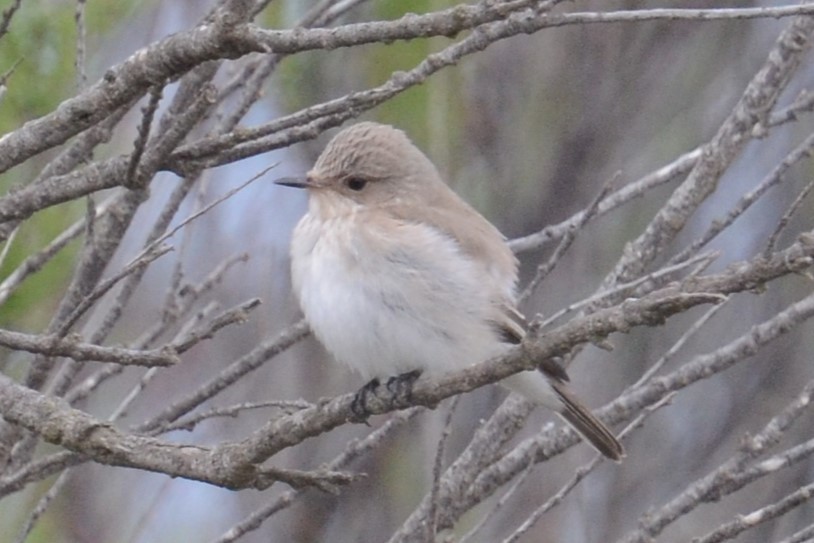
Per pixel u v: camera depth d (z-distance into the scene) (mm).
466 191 15203
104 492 15672
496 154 15273
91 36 11977
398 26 6398
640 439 15828
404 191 10891
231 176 16172
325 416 7164
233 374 10258
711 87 15781
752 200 10367
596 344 6660
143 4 13047
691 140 15602
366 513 15000
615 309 6469
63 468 9148
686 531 15250
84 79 9281
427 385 7293
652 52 15719
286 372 15312
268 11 12273
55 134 7438
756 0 16047
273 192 16094
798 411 9492
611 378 15359
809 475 15484
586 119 15469
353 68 13375
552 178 15328
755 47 15867
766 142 16594
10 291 9703
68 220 11578
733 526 8914
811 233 6039
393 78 7164
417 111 13383
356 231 10344
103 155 12750
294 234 10875
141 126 7148
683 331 15883
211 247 15812
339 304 10250
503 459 10234
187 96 9305
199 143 7391
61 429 7059
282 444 7164
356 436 15094
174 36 6941
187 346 7285
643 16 6445
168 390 15883
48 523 13617
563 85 15453
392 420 9992
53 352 7230
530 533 14766
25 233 11445
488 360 7094
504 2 6320
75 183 7629
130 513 15656
